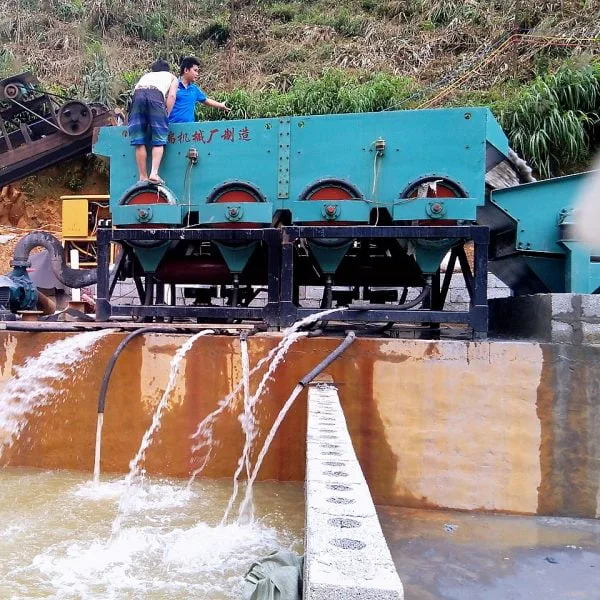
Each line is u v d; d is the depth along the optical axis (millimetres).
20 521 4094
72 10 25734
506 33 18234
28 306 8438
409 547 4000
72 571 3305
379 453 4883
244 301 7926
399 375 4883
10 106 15805
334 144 5648
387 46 20750
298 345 5086
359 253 6516
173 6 26766
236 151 5848
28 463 5480
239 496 4723
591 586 3457
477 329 5180
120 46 24609
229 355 5168
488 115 5656
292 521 4184
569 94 12859
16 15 25094
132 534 3875
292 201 5723
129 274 6617
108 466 5305
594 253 5773
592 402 4609
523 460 4672
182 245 6484
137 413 5289
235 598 3010
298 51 22062
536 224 5965
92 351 5414
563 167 12789
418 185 5430
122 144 6160
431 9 21750
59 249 8844
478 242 5223
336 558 1735
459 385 4789
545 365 4664
